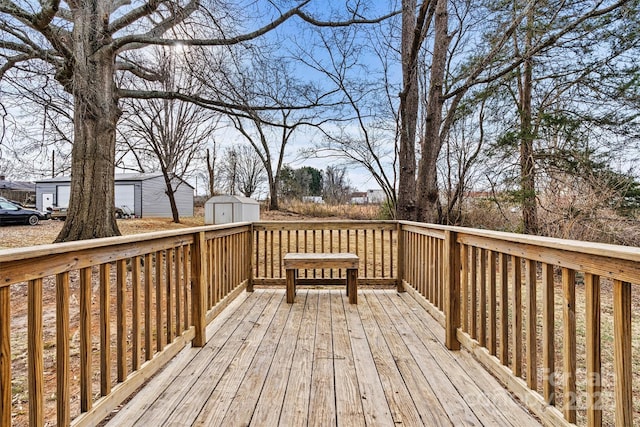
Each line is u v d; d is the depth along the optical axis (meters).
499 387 2.03
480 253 2.26
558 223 6.72
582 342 3.26
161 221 15.60
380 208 13.41
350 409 1.79
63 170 7.43
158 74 7.31
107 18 5.50
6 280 1.12
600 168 6.71
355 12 6.92
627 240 6.39
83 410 1.49
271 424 1.67
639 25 5.87
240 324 3.16
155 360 2.08
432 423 1.67
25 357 2.72
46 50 5.09
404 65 6.24
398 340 2.77
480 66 5.73
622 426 1.18
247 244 4.43
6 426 1.11
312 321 3.25
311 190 34.47
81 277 1.51
